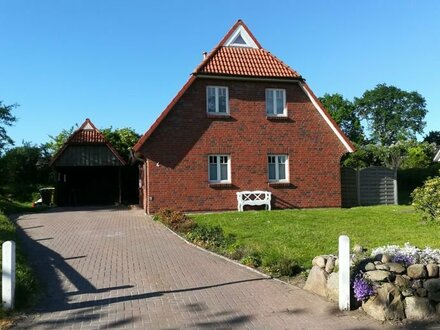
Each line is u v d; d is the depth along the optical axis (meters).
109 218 20.67
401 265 7.24
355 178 25.28
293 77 22.95
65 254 12.06
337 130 23.59
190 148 21.72
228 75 22.09
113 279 9.39
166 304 7.73
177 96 21.56
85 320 6.96
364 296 7.17
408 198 29.84
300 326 6.68
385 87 73.31
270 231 14.53
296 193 23.03
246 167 22.41
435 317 6.92
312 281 8.33
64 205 31.97
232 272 9.83
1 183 36.59
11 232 15.24
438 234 13.03
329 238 12.89
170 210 19.88
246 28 23.64
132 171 33.91
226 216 18.78
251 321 6.90
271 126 22.88
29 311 7.39
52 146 40.56
